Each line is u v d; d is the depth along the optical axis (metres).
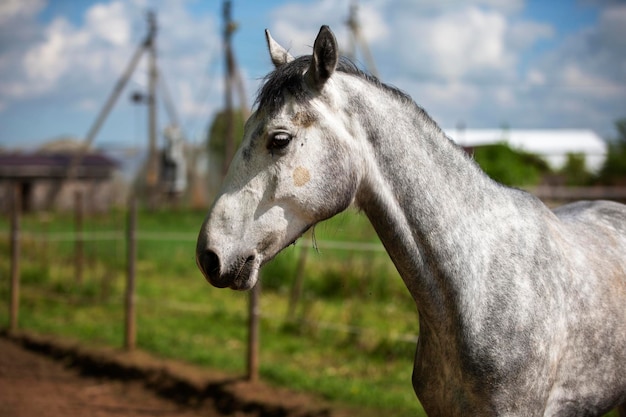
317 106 2.36
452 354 2.42
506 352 2.33
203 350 6.48
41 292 9.38
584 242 2.74
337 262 9.07
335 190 2.36
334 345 6.64
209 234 2.30
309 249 9.67
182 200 29.81
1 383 5.92
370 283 8.18
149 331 7.24
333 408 4.90
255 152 2.35
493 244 2.44
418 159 2.45
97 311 8.50
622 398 2.74
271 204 2.33
